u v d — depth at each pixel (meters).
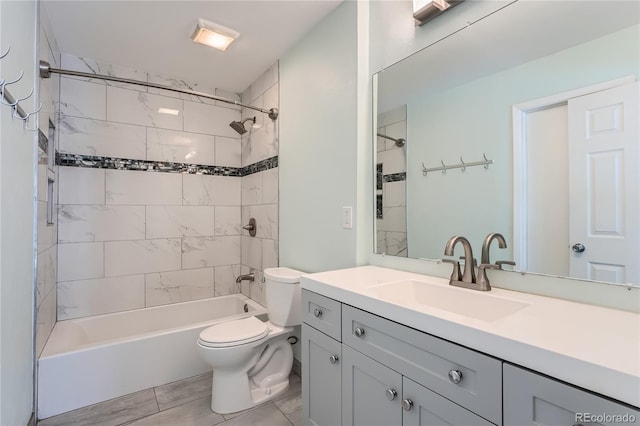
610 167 0.99
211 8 1.89
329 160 1.97
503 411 0.74
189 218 2.95
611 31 1.00
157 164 2.80
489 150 1.31
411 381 0.97
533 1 1.19
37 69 1.63
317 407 1.42
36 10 1.62
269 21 2.03
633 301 0.94
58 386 1.79
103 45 2.31
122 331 2.56
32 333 1.63
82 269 2.48
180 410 1.82
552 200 1.13
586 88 1.05
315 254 2.09
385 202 1.75
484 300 1.16
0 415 1.15
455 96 1.44
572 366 0.63
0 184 1.11
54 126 2.22
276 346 2.03
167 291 2.84
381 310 1.07
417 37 1.59
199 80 2.92
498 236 1.27
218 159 3.10
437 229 1.50
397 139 1.69
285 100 2.43
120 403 1.89
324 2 1.86
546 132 1.14
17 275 1.34
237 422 1.71
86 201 2.50
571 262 1.07
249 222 2.98
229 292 3.15
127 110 2.66
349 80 1.82
